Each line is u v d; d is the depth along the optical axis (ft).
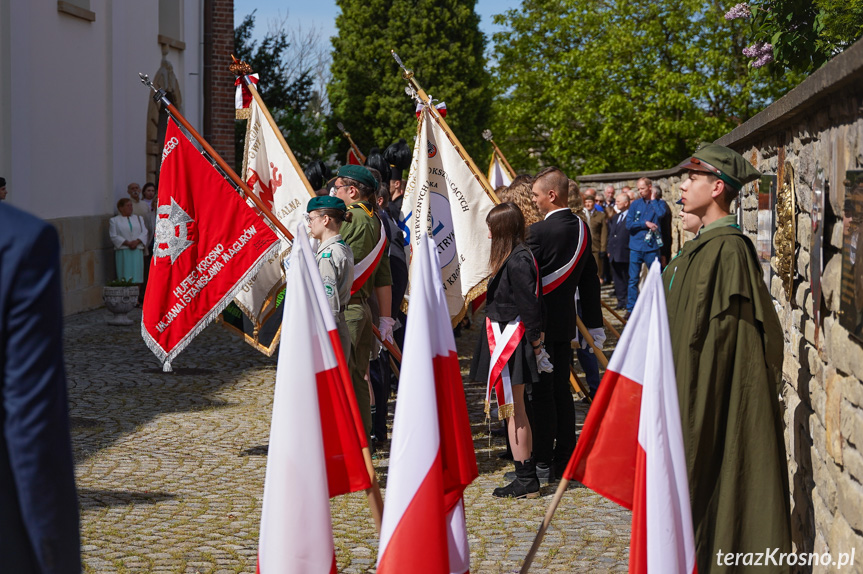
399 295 22.04
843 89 10.55
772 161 16.74
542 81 98.27
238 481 18.28
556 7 99.30
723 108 84.69
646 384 9.78
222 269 19.65
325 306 10.24
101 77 46.03
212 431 22.34
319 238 17.28
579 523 16.01
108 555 14.08
